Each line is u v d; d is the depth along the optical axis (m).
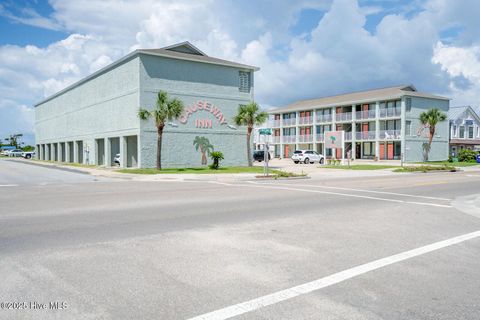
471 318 3.83
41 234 7.33
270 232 7.64
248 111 33.47
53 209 10.55
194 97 33.28
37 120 60.91
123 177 24.62
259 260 5.69
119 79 33.72
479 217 9.67
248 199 12.95
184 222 8.66
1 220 8.81
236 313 3.88
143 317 3.78
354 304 4.13
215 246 6.48
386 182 20.55
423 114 51.56
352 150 57.31
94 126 38.91
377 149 54.31
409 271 5.26
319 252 6.17
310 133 65.69
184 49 34.91
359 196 13.91
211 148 34.28
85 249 6.23
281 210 10.50
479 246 6.68
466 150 52.50
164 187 17.75
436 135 55.16
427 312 3.96
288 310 3.96
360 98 57.19
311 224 8.51
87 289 4.48
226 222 8.69
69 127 46.03
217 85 34.69
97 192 15.34
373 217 9.48
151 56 31.17
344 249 6.38
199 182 21.02
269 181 21.61
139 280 4.79
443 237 7.34
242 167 33.28
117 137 35.25
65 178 23.61
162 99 28.81
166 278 4.86
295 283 4.74
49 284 4.63
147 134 30.88
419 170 30.44
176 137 32.22
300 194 14.55
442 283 4.80
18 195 14.18
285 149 70.38
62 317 3.77
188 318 3.76
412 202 12.39
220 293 4.39
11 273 5.03
